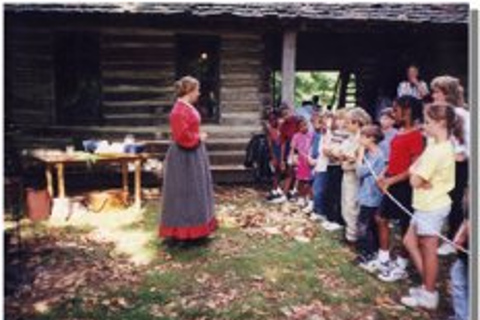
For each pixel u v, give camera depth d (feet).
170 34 34.37
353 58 42.65
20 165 29.55
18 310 16.79
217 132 35.14
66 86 34.53
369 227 20.29
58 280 18.93
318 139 25.29
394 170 18.24
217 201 29.66
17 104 33.63
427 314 16.79
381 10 33.76
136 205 27.86
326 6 33.47
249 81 35.35
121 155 27.73
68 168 32.99
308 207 26.76
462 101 17.61
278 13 32.30
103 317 16.51
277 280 19.03
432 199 16.53
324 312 16.93
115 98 34.37
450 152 16.31
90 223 25.55
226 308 17.11
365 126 19.80
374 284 18.71
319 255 21.15
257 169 31.40
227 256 21.02
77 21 33.14
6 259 20.03
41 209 25.89
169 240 22.74
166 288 18.44
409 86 31.27
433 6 34.55
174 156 21.77
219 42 34.94
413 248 17.40
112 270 19.90
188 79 21.49
